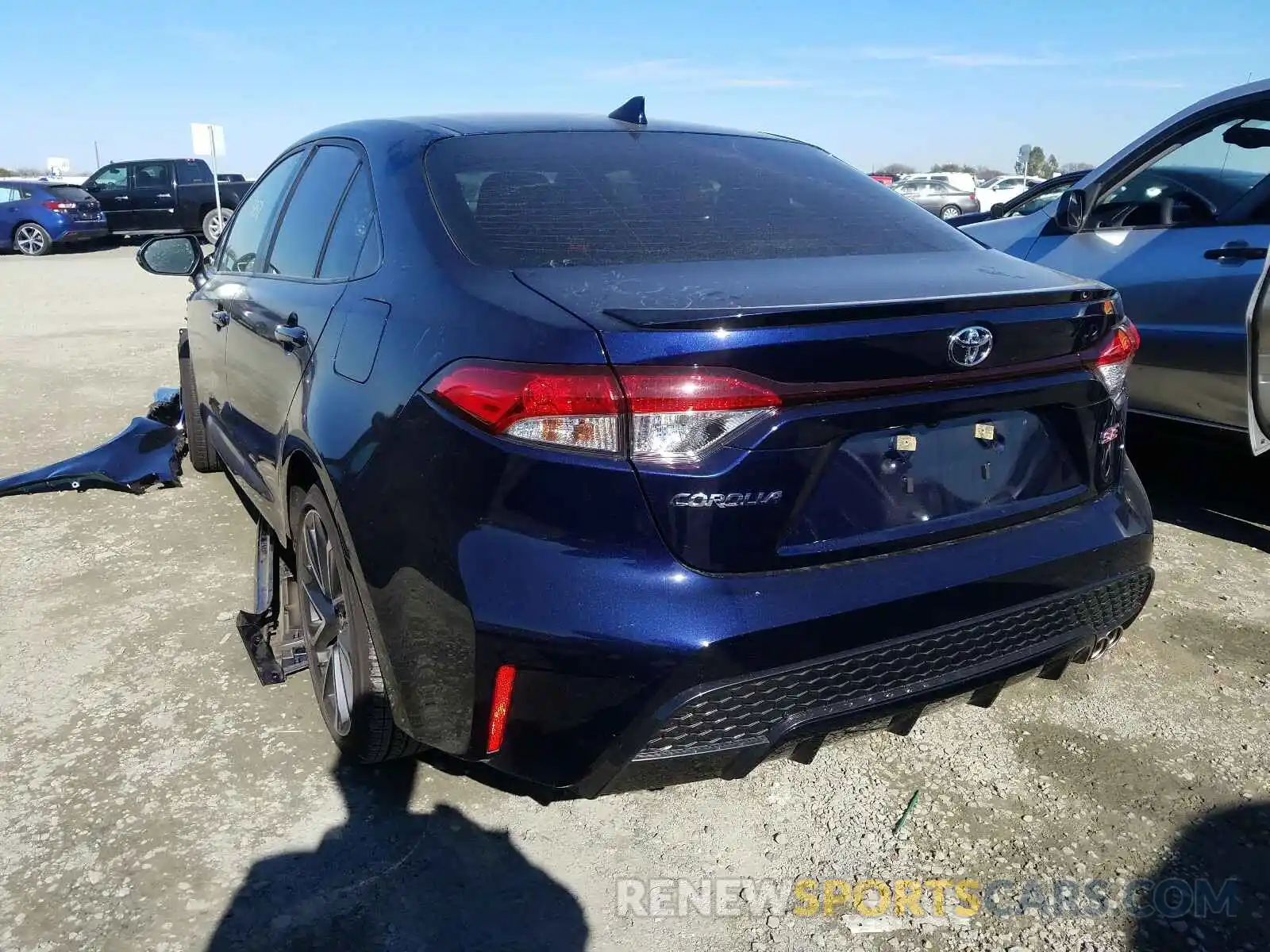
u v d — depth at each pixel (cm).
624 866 228
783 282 209
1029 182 3142
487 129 277
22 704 288
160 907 212
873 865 228
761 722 193
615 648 181
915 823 242
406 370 210
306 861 227
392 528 207
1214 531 421
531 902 216
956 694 213
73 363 815
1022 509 223
